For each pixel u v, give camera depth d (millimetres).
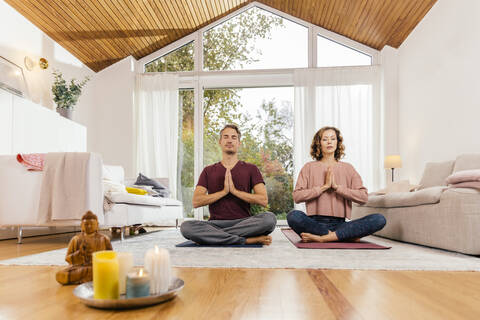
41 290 1315
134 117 6598
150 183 5062
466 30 3961
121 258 1146
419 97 5285
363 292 1274
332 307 1080
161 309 1056
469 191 2359
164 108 6574
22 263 1938
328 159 3195
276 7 6703
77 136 4863
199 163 6586
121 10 5203
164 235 4051
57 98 4809
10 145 3521
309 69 6434
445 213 2492
